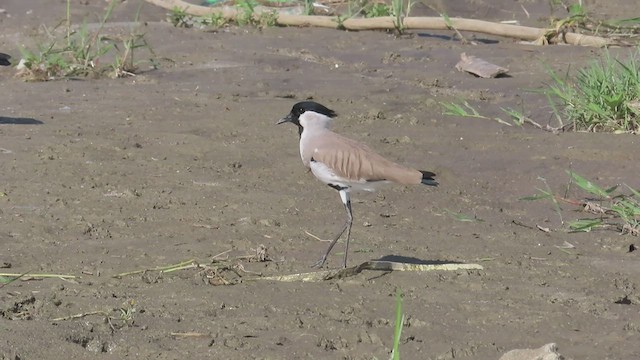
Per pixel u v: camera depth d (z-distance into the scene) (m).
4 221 11.80
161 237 11.46
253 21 23.75
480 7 24.97
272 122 16.38
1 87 18.59
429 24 22.66
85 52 20.45
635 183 13.62
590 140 15.23
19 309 9.30
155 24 23.52
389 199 13.06
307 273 10.25
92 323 8.93
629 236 11.91
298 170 14.13
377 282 10.20
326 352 8.51
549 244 11.62
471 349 8.62
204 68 19.97
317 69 19.97
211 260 10.72
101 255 10.86
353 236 11.69
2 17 24.55
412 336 8.86
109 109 17.00
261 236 11.57
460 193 13.41
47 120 16.28
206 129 15.95
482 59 20.31
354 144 10.80
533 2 25.31
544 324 9.20
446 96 18.02
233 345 8.57
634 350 8.64
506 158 14.65
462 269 10.58
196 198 12.84
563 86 16.88
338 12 25.14
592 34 22.16
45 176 13.50
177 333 8.80
